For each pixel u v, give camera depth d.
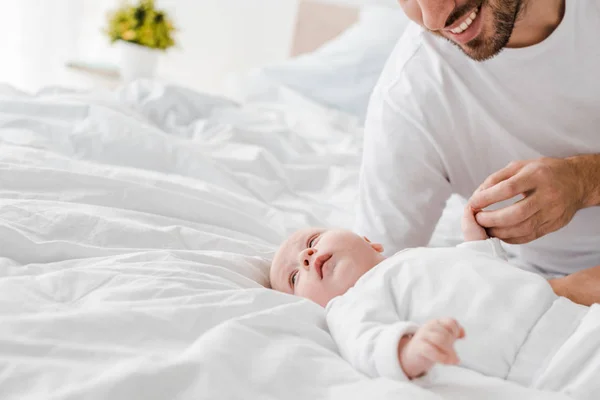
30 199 1.11
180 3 3.76
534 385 0.72
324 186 1.88
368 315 0.78
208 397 0.58
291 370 0.66
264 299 0.82
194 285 0.85
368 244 1.03
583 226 1.27
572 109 1.20
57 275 0.82
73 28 3.54
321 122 2.50
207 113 2.24
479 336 0.76
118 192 1.19
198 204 1.24
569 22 1.11
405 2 1.11
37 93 1.93
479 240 1.02
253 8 3.72
